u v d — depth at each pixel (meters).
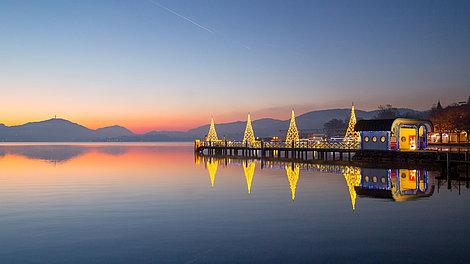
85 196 32.00
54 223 22.73
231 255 17.06
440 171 46.62
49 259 16.92
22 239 19.66
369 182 38.22
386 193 31.52
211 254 17.22
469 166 44.50
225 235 19.92
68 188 36.84
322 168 54.12
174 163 69.25
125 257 17.03
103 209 26.52
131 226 21.89
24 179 44.66
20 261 16.73
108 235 20.20
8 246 18.62
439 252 17.05
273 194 32.06
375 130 57.44
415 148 58.53
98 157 92.62
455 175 42.94
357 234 19.81
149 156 96.69
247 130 92.75
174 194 32.75
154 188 36.53
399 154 53.69
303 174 46.53
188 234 20.17
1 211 26.06
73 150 150.25
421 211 24.72
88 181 42.41
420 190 32.81
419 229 20.56
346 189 33.97
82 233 20.59
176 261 16.50
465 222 21.89
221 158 83.06
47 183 40.81
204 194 32.59
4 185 39.25
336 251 17.34
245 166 60.50
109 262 16.47
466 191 32.06
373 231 20.28
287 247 17.97
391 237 19.23
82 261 16.64
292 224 21.89
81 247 18.38
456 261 16.02
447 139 97.38
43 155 104.19
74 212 25.62
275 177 44.00
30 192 34.41
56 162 73.81
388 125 56.00
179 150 148.25
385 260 16.22
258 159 77.56
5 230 21.31
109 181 42.31
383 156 55.91
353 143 64.25
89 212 25.59
